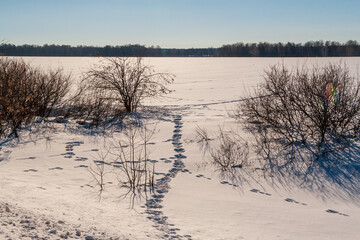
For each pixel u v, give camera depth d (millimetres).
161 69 63719
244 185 6910
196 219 5008
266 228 4801
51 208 4598
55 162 7871
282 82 10984
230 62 93625
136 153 8836
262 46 155250
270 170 7668
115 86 13844
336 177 7250
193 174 7438
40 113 12180
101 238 3604
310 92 9227
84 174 7090
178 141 9914
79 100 13562
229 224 4871
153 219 4848
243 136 9883
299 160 8031
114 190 6188
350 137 8836
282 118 10039
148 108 15375
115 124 11828
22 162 7762
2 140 9367
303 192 6691
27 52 172000
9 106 10016
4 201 4523
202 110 16141
